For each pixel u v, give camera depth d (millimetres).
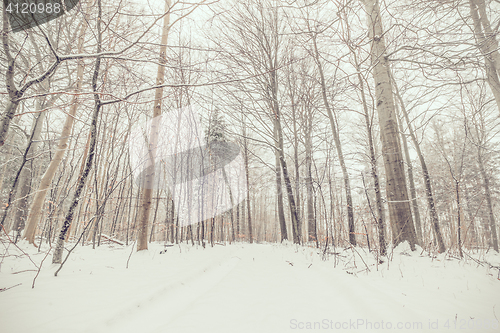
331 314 2354
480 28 5812
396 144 5742
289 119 12094
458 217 4754
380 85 6160
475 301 2492
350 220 8188
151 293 2898
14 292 2498
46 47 5590
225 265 5340
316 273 4379
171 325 2059
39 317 2018
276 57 10594
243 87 8523
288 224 26469
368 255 5414
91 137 3830
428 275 3551
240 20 9711
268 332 1949
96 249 6473
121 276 3521
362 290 2936
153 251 6148
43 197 6852
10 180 12234
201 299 2783
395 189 5547
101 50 3783
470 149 10703
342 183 7766
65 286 2832
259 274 4293
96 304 2432
